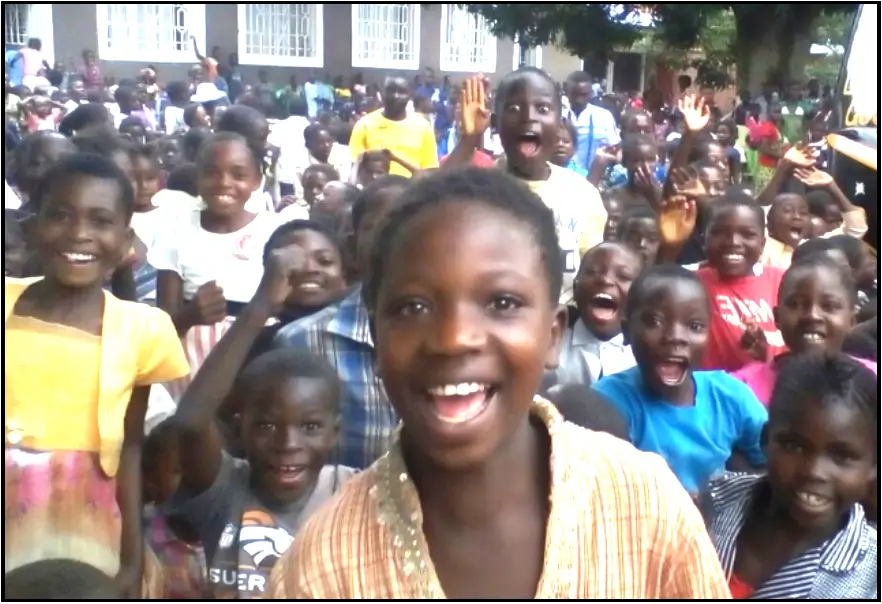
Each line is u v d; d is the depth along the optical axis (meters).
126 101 12.71
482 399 1.37
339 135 10.98
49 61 17.61
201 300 3.70
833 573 2.35
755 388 3.69
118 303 2.90
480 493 1.42
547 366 1.46
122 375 2.80
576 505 1.42
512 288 1.35
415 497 1.42
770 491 2.49
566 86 10.20
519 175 4.71
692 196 5.18
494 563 1.42
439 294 1.35
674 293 3.27
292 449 2.79
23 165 5.30
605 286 3.83
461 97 5.04
